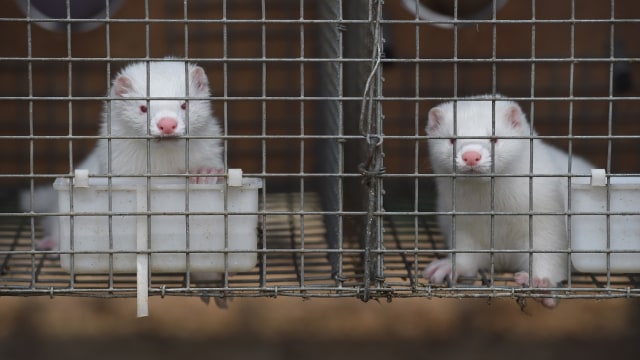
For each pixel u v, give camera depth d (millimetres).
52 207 1895
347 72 1977
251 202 1658
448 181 1854
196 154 1851
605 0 2230
